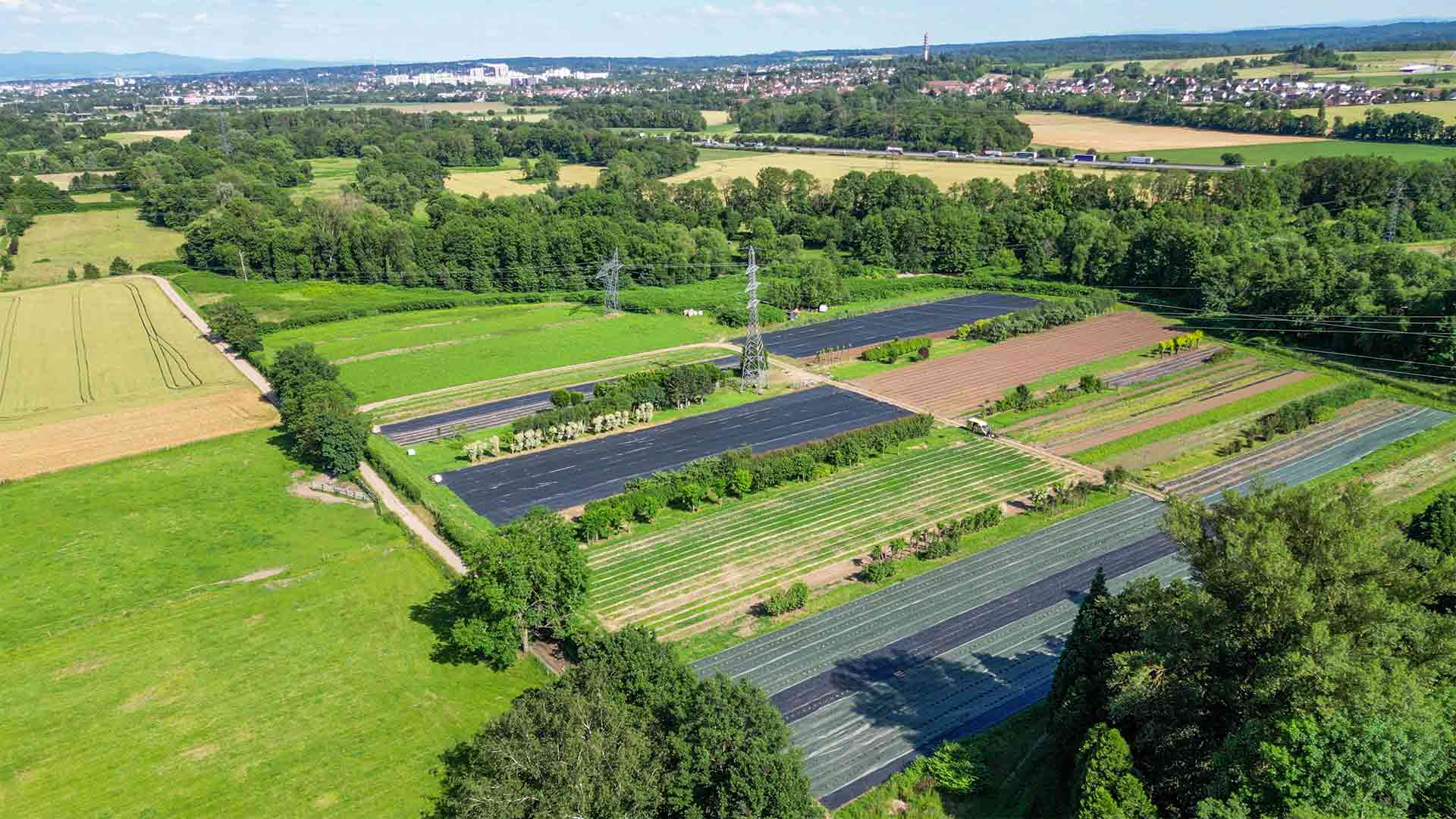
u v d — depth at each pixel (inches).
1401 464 4116.6
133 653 2871.6
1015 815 2133.4
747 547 3577.8
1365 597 1916.8
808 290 7086.6
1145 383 5354.3
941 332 6476.4
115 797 2282.2
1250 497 2202.3
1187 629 2028.8
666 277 7785.4
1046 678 2760.8
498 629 2738.7
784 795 1905.8
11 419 4958.2
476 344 6323.8
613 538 3671.3
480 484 4124.0
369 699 2657.5
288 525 3764.8
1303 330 5831.7
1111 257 7298.2
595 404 4761.3
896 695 2699.3
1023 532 3663.9
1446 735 1711.4
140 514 3843.5
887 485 4121.6
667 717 2143.2
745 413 4992.6
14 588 3262.8
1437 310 5251.0
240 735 2506.2
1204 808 1662.2
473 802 1902.1
